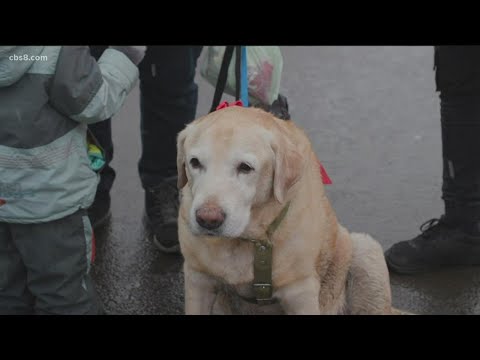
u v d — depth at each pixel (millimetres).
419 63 3174
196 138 1364
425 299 1900
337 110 2832
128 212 2264
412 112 2818
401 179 2406
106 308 1867
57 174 1464
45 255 1524
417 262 1979
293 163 1361
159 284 1964
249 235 1393
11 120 1413
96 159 1578
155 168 2119
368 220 2207
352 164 2490
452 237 1971
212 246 1415
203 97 2877
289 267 1428
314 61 3189
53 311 1570
